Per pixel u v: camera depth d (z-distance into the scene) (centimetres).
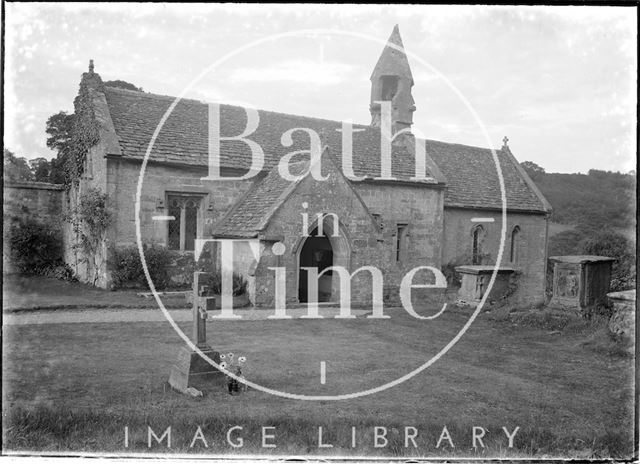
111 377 827
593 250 2608
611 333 1138
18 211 2053
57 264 2031
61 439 598
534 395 801
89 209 1603
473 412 724
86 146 1791
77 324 1185
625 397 760
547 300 2438
